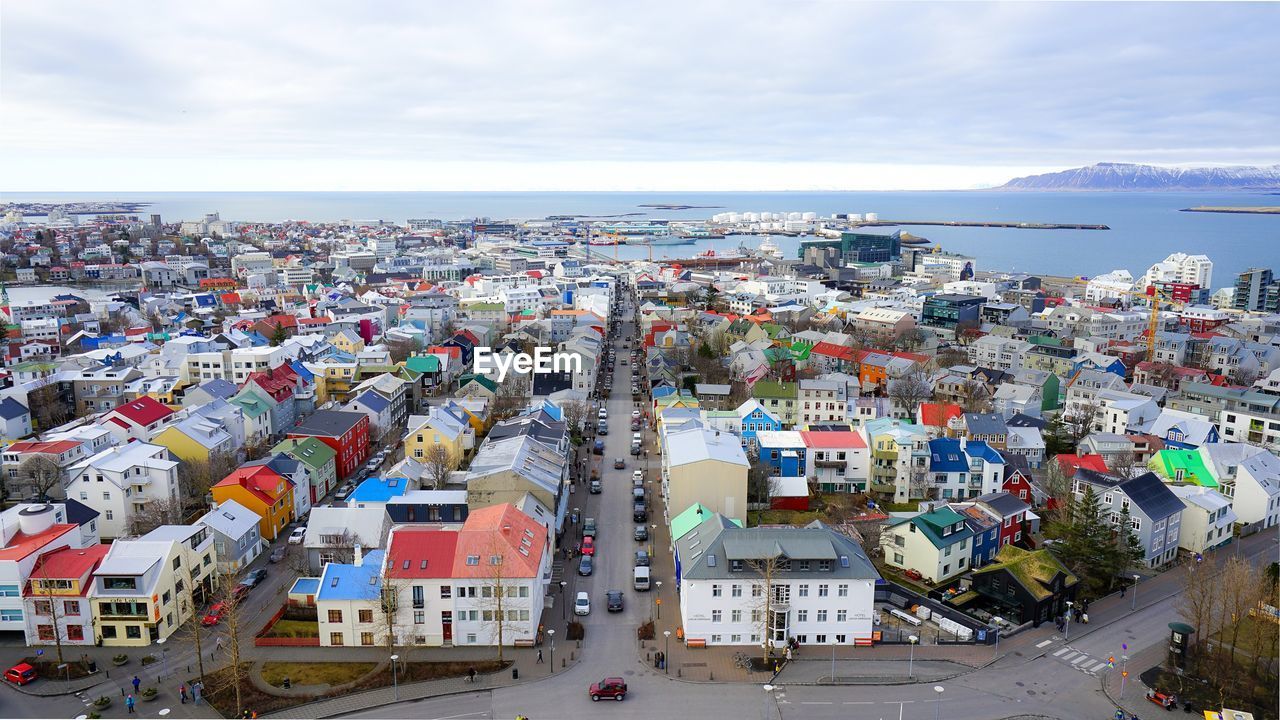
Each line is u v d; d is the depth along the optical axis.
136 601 85.69
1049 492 132.38
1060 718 75.50
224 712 75.12
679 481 112.56
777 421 147.50
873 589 87.31
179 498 118.00
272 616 93.00
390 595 84.00
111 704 76.25
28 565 86.44
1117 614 96.19
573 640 88.38
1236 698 78.25
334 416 146.62
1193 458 132.00
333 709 75.94
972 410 177.25
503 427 140.62
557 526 114.50
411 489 119.00
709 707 76.56
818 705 77.00
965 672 82.94
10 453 126.94
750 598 87.62
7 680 79.31
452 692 78.62
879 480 133.00
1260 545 118.81
